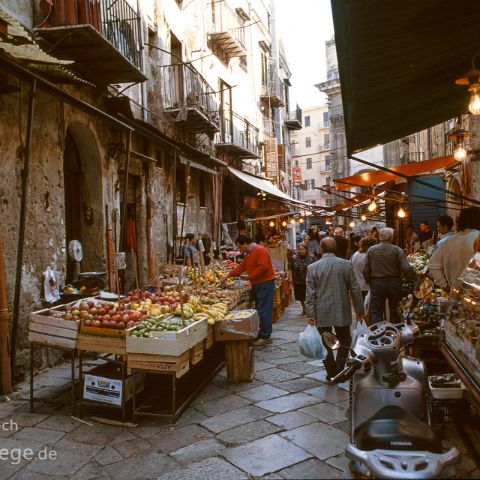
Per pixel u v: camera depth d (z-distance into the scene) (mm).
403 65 4641
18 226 6574
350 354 3283
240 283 9047
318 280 5863
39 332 5176
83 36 7086
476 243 4379
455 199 15094
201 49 16688
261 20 27250
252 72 25062
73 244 8102
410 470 2332
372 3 3256
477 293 3646
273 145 26266
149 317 5340
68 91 8062
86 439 4453
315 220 53562
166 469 3832
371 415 3211
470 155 12109
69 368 6918
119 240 9242
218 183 18188
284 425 4602
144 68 11781
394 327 3314
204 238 16156
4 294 5754
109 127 9625
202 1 17062
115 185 9930
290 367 6633
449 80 5570
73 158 9109
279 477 3635
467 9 3740
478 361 3361
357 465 2590
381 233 7070
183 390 5738
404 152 27094
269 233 25797
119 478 3721
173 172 12258
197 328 5277
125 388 4824
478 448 3916
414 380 3303
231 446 4199
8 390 5738
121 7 10156
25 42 4973
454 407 4223
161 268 11578
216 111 16109
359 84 4816
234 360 6031
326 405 5098
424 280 4723
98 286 9031
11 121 6508
